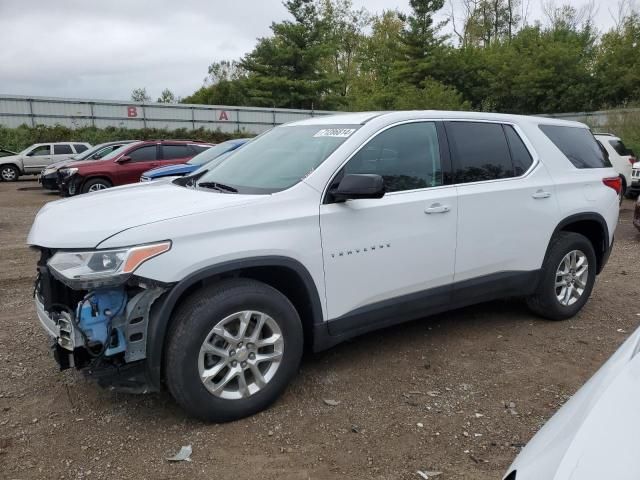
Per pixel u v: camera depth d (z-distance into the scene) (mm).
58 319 3100
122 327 3049
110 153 16484
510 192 4473
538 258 4754
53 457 2992
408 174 3994
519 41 44250
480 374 3990
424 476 2818
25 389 3775
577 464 1589
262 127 41719
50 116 35812
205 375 3164
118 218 3158
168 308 3029
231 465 2912
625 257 8094
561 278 5004
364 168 3787
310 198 3521
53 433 3229
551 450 1751
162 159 15812
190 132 38094
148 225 3027
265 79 43656
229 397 3273
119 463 2938
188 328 3086
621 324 5074
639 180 14312
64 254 3033
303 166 3746
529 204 4605
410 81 44344
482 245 4328
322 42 45750
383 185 3432
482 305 5531
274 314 3361
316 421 3340
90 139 34719
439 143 4211
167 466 2908
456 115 4414
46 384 3846
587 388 2068
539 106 41688
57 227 3213
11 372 4027
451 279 4203
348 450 3045
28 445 3105
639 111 25219
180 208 3244
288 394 3666
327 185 3600
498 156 4551
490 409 3498
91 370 3035
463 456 2996
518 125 4801
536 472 1686
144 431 3244
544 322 5066
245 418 3365
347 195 3482
